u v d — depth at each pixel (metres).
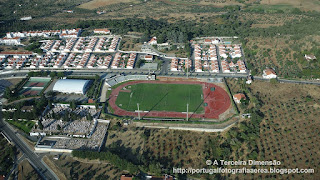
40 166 198.00
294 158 192.75
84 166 196.75
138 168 189.50
